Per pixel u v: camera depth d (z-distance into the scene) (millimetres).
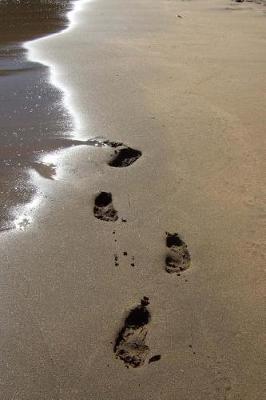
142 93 3148
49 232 1958
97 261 1832
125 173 2305
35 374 1485
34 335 1583
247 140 2553
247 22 5199
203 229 1968
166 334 1590
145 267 1812
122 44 4320
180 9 5902
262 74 3502
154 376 1482
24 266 1807
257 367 1500
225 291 1719
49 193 2172
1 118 2824
